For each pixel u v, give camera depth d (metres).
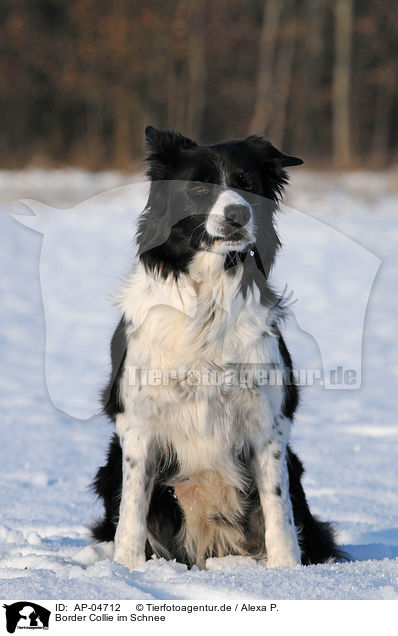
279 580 4.69
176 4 49.66
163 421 5.76
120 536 5.62
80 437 10.30
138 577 4.79
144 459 5.74
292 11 52.22
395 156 47.69
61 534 6.62
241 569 5.08
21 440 9.99
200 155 5.99
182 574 4.90
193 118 50.69
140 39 48.91
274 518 5.65
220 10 50.28
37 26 51.03
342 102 47.59
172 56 49.50
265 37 48.91
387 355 14.73
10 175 37.19
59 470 8.76
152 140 6.14
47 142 51.28
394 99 59.03
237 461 5.89
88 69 49.62
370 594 4.45
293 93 53.28
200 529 6.15
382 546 6.23
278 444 5.75
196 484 6.00
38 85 51.50
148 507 5.81
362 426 10.74
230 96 51.19
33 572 4.85
